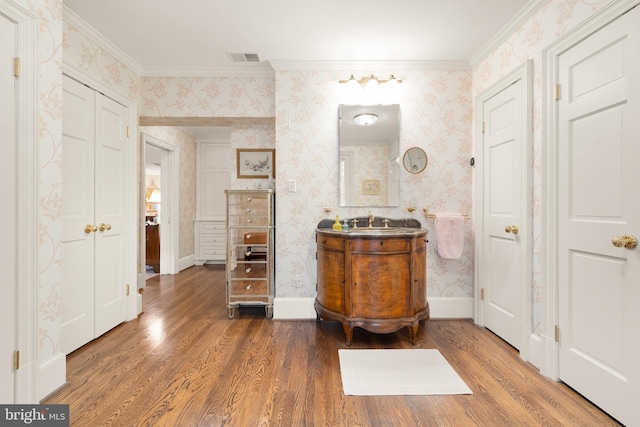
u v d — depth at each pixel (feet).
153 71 9.55
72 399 5.20
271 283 9.30
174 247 15.39
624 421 4.55
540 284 6.24
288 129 9.11
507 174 7.40
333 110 9.13
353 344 7.40
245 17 6.97
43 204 5.21
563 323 5.72
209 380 5.79
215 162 17.99
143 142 11.21
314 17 6.97
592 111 5.09
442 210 9.14
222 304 10.55
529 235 6.54
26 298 4.89
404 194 9.14
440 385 5.63
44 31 5.21
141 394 5.34
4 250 4.66
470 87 9.11
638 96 4.33
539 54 6.27
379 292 7.21
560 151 5.80
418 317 7.45
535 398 5.28
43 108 5.20
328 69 9.09
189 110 9.68
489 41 7.92
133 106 9.20
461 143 9.11
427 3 6.45
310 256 9.21
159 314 9.53
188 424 4.61
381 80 8.71
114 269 8.42
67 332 6.79
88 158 7.45
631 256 4.45
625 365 4.56
